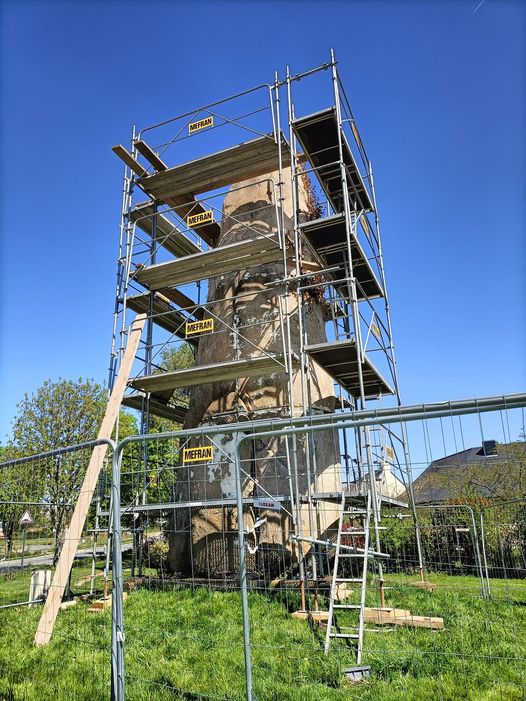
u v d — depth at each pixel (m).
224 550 9.26
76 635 6.37
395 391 12.43
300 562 7.19
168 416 14.62
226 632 6.27
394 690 4.43
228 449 11.13
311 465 10.39
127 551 13.89
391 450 9.51
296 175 10.84
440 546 10.62
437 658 5.10
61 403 17.56
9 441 17.28
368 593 8.40
